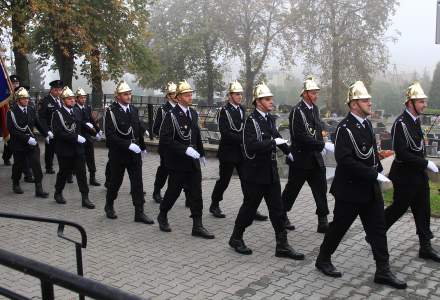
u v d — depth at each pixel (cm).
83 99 1017
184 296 483
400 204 567
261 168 575
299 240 649
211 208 773
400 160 560
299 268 551
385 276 501
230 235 675
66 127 831
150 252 610
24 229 710
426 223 576
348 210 509
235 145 734
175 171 674
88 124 990
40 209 827
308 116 652
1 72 833
